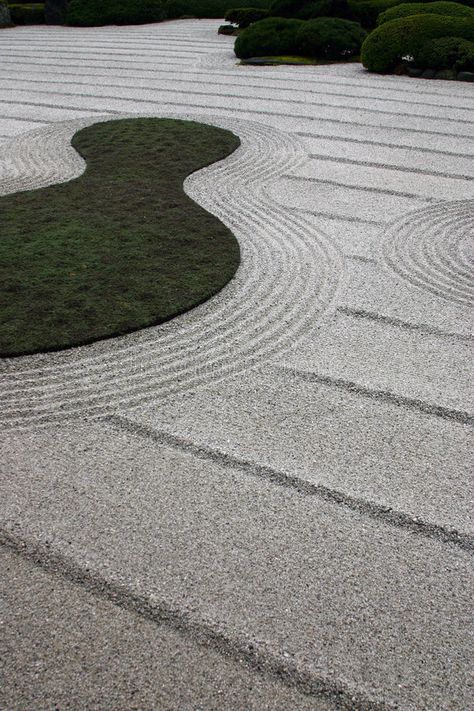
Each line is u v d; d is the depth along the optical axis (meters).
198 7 22.38
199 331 4.59
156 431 3.65
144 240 5.89
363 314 4.84
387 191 7.23
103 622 2.60
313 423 3.73
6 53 16.03
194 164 7.95
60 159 8.27
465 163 8.10
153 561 2.86
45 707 2.31
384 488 3.29
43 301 4.86
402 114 10.27
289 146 8.73
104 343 4.43
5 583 2.76
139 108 10.70
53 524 3.05
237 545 2.95
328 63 14.54
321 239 6.06
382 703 2.34
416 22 13.02
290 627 2.59
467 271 5.49
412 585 2.78
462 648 2.53
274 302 4.97
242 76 13.11
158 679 2.40
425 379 4.12
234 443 3.57
